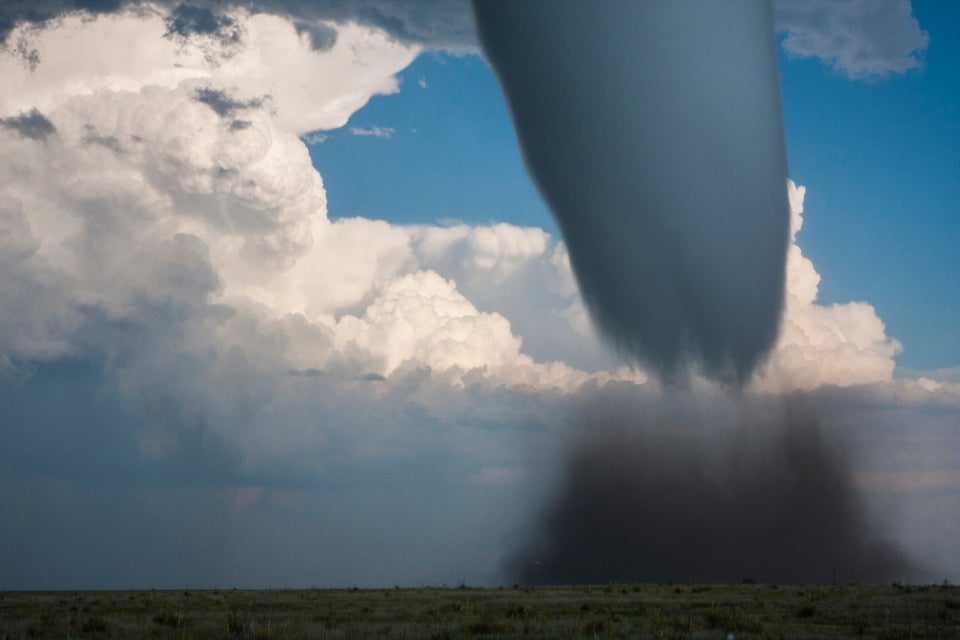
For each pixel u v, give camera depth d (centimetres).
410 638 2881
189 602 5375
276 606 4878
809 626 3359
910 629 3073
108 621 3509
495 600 5266
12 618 3944
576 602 4916
